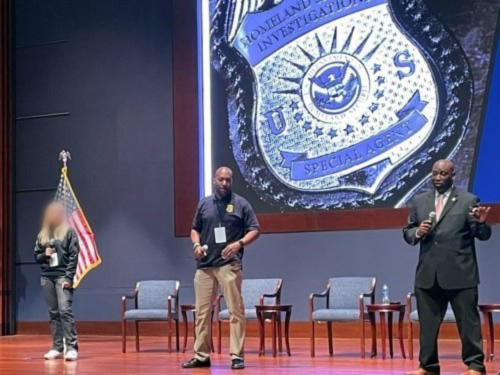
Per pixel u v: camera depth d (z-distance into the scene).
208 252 7.03
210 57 11.39
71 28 12.41
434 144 10.05
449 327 9.97
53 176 12.35
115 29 12.13
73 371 6.88
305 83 10.80
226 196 7.09
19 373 6.78
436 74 10.11
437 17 10.16
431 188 10.02
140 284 9.30
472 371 5.60
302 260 10.68
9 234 12.41
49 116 12.43
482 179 9.81
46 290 8.14
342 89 10.59
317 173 10.65
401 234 10.20
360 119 10.46
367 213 10.34
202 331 7.11
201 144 11.35
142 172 11.77
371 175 10.35
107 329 11.78
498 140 9.77
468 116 9.92
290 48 10.92
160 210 11.62
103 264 11.89
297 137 10.79
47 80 12.49
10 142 12.53
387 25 10.41
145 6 11.98
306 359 7.80
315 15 10.81
